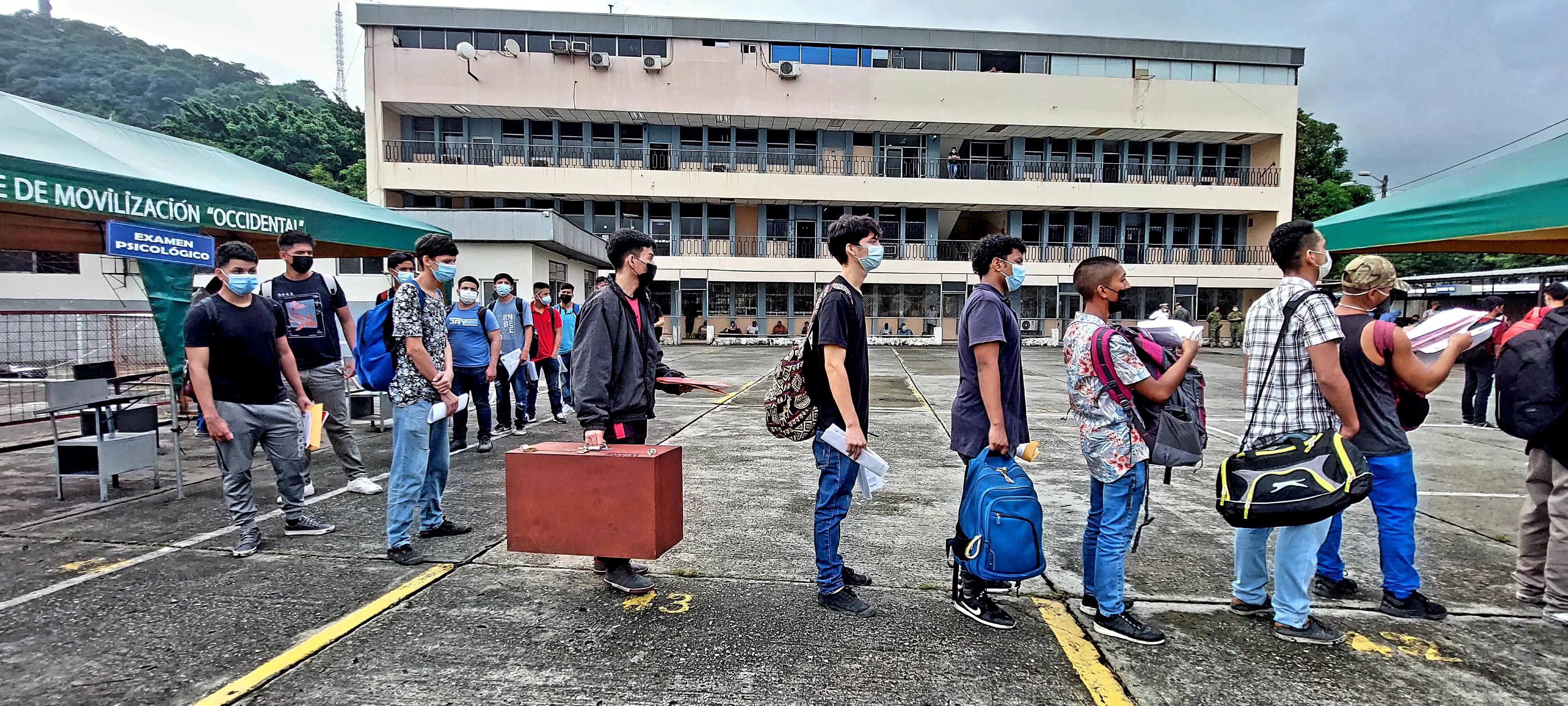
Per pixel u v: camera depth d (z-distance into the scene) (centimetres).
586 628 279
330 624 278
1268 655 261
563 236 1881
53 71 7175
